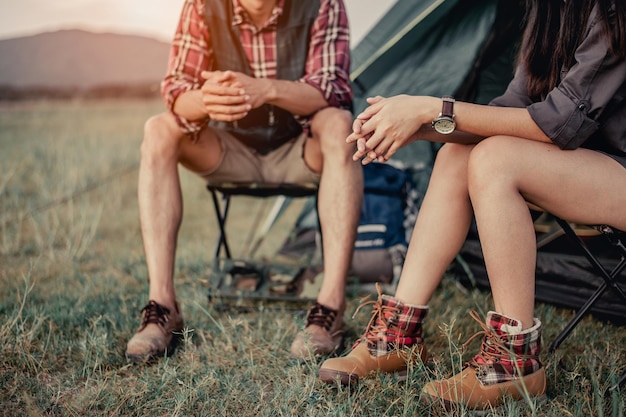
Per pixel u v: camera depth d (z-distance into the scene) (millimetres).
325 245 1981
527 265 1437
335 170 1967
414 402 1486
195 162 2178
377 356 1633
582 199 1466
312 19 2195
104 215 3957
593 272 2199
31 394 1619
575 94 1435
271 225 3393
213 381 1665
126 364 1815
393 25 3156
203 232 3676
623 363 1742
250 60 2254
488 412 1438
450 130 1542
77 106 12281
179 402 1528
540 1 1585
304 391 1565
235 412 1546
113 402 1560
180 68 2174
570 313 2258
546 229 2344
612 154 1522
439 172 1614
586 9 1479
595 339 1951
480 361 1496
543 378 1497
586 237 2213
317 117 2047
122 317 2135
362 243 2549
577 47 1510
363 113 1630
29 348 1839
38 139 6574
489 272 1466
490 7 2797
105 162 5312
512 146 1463
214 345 1932
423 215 1620
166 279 1962
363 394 1560
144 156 2008
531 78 1627
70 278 2678
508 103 1688
